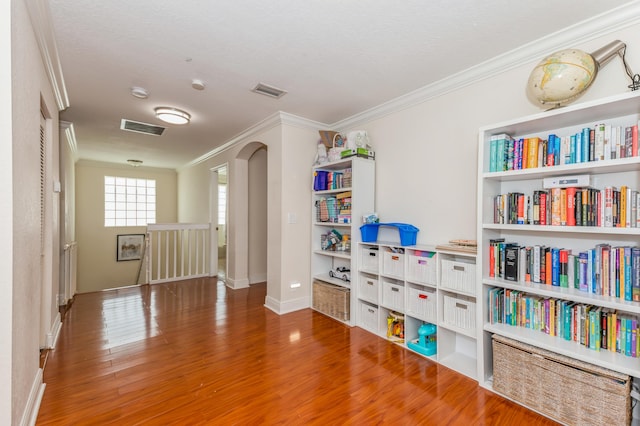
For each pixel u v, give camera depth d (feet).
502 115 7.19
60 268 11.93
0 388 3.91
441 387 6.40
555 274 5.89
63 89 8.66
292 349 8.17
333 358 7.67
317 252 11.54
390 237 9.88
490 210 6.66
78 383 6.45
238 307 11.89
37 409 5.47
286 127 11.41
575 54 5.28
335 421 5.35
